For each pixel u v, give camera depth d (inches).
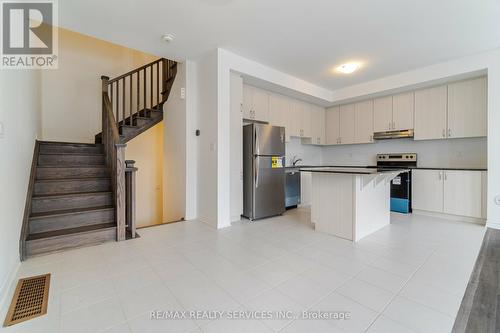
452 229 129.8
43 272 79.9
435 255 94.7
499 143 127.0
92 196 119.4
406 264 86.8
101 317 57.9
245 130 155.0
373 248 102.6
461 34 113.0
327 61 145.0
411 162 183.9
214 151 134.5
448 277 77.1
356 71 160.4
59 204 111.9
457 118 152.9
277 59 143.3
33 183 110.1
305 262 88.9
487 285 72.0
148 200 206.1
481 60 131.7
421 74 153.8
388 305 62.8
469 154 160.4
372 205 125.3
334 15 98.9
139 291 69.3
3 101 74.0
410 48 127.5
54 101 167.0
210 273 80.3
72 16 99.9
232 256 94.3
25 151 103.1
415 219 151.6
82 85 177.3
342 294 67.9
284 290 70.1
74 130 174.6
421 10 95.0
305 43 123.0
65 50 171.0
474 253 96.3
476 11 95.3
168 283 73.8
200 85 146.4
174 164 161.2
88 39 179.6
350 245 106.2
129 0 89.4
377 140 204.7
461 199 146.2
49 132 165.6
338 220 118.6
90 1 89.9
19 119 93.5
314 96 190.2
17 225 85.6
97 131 182.9
